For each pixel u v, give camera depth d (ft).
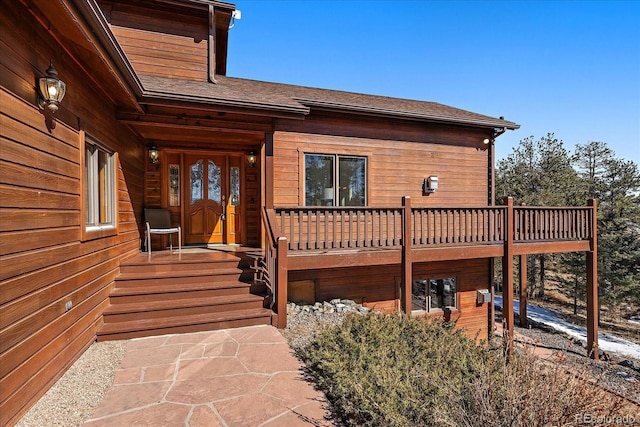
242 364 11.05
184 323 13.88
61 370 9.92
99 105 13.56
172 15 21.15
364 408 7.52
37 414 8.04
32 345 8.41
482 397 7.06
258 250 21.48
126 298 14.67
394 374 8.68
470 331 26.53
